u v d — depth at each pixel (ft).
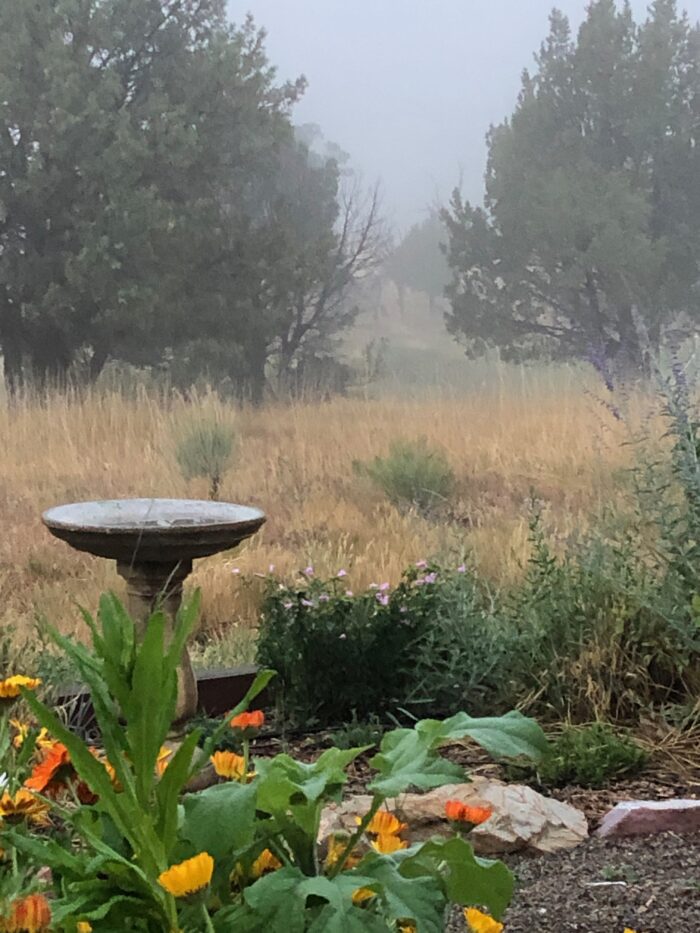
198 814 4.36
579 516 18.58
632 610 13.00
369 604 13.42
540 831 8.93
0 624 12.96
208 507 10.80
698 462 13.55
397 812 8.86
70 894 4.43
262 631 13.74
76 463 20.71
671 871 8.36
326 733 12.50
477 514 19.84
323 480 21.52
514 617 13.83
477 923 4.66
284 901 4.20
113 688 4.23
